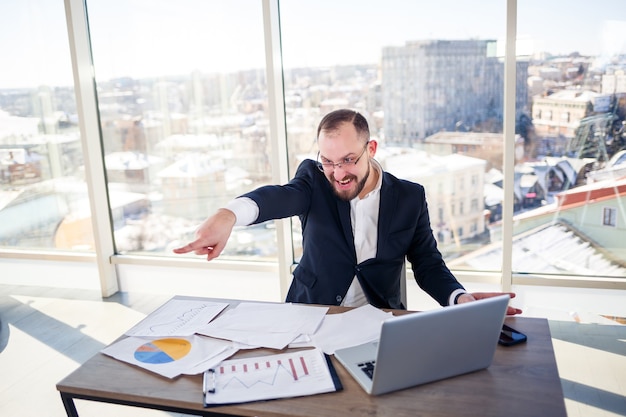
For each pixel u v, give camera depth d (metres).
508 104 3.20
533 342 1.57
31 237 4.47
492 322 1.37
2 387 2.95
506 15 3.10
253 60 3.64
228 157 3.87
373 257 2.02
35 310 3.99
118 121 4.01
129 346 1.61
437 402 1.29
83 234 4.36
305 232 2.08
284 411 1.27
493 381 1.38
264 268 3.91
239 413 1.30
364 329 1.65
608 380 2.76
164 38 3.77
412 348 1.29
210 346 1.59
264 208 1.82
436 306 3.59
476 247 3.56
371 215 2.03
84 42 3.85
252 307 1.85
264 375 1.42
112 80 3.94
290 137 3.69
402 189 2.05
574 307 3.44
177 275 4.16
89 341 3.46
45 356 3.28
